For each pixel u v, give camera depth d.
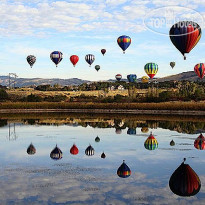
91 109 76.19
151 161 18.22
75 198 11.77
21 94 118.19
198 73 61.28
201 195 12.25
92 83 162.75
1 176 14.77
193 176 14.91
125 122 44.53
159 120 47.50
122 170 15.97
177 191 12.66
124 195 12.14
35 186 13.19
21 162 17.98
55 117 55.59
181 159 18.77
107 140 27.11
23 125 40.88
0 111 75.12
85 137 29.17
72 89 148.88
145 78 106.75
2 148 23.11
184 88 92.44
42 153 20.94
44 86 153.38
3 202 11.31
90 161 18.27
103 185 13.41
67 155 20.19
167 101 81.38
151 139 27.44
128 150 21.98
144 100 82.88
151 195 12.18
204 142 25.52
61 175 15.00
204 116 56.53
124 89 150.50
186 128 36.00
